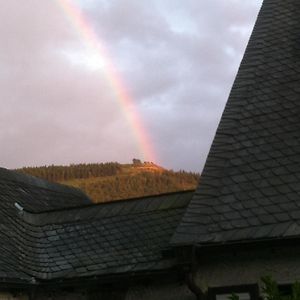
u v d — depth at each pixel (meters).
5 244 10.85
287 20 12.25
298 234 7.94
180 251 8.59
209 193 9.21
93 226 11.39
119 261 9.98
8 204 12.84
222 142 10.09
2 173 14.48
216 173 9.53
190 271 8.57
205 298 8.60
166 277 9.41
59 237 11.39
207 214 8.85
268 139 9.83
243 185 9.15
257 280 8.35
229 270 8.58
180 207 11.05
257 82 11.05
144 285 9.62
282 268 8.23
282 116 10.17
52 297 10.24
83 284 9.90
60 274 10.14
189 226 8.76
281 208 8.52
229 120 10.48
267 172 9.23
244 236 8.27
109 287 9.90
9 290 9.79
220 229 8.53
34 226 12.02
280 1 12.87
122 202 11.83
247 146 9.83
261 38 12.04
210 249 8.51
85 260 10.34
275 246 8.26
